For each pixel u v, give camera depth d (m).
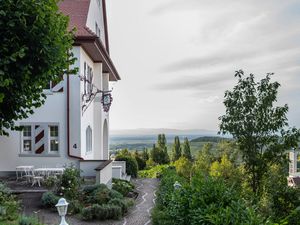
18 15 6.42
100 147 20.31
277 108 11.84
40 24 6.86
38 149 16.38
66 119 16.33
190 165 26.89
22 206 11.23
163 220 8.05
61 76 8.31
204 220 5.43
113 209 10.94
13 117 7.62
